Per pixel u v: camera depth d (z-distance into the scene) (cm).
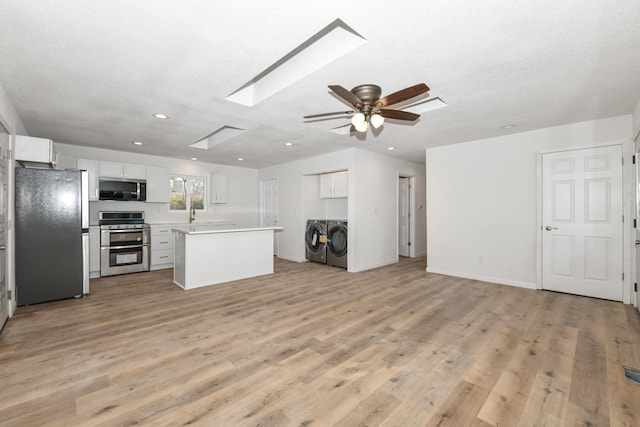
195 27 173
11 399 164
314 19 165
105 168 486
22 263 320
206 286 411
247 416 152
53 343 234
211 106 300
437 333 254
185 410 157
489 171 433
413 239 665
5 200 283
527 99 283
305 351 222
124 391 173
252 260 469
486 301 342
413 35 179
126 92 267
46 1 150
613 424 146
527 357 212
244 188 718
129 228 496
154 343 235
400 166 612
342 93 214
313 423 147
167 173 561
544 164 384
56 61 212
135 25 171
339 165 529
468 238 456
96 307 321
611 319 283
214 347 229
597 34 178
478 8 155
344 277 466
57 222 338
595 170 348
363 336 249
